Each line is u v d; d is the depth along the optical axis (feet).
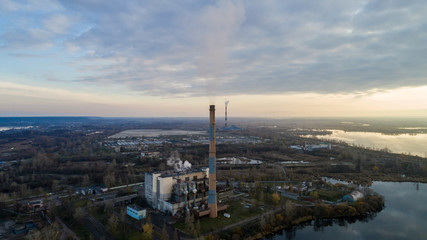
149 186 572.51
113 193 655.35
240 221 489.67
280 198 609.01
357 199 597.52
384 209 593.42
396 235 476.13
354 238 465.88
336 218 545.85
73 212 510.17
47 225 460.55
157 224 467.93
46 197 590.14
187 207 517.14
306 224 523.29
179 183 519.60
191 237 420.77
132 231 439.63
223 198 605.31
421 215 560.61
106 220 482.69
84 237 419.74
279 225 495.41
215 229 453.58
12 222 481.87
